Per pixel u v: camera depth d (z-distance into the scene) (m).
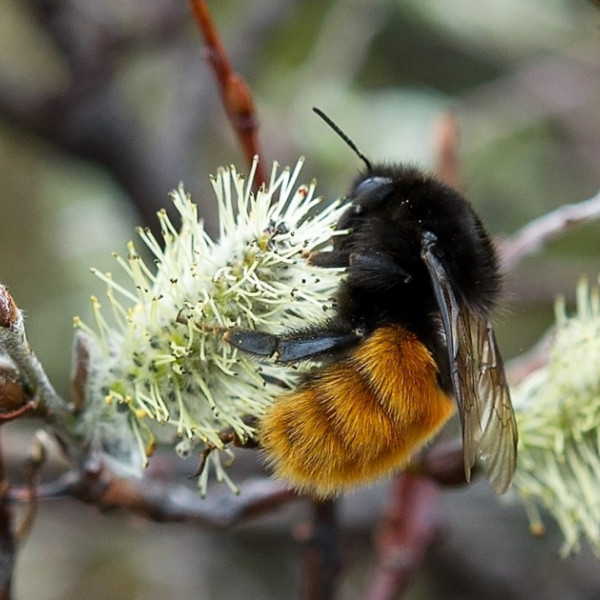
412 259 0.22
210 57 0.23
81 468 0.22
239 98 0.23
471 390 0.22
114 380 0.22
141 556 0.28
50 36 0.26
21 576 0.28
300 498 0.23
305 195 0.22
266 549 0.28
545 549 0.27
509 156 0.29
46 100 0.27
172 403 0.22
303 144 0.28
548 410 0.23
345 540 0.26
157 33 0.27
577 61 0.31
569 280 0.28
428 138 0.28
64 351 0.28
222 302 0.22
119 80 0.28
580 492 0.23
